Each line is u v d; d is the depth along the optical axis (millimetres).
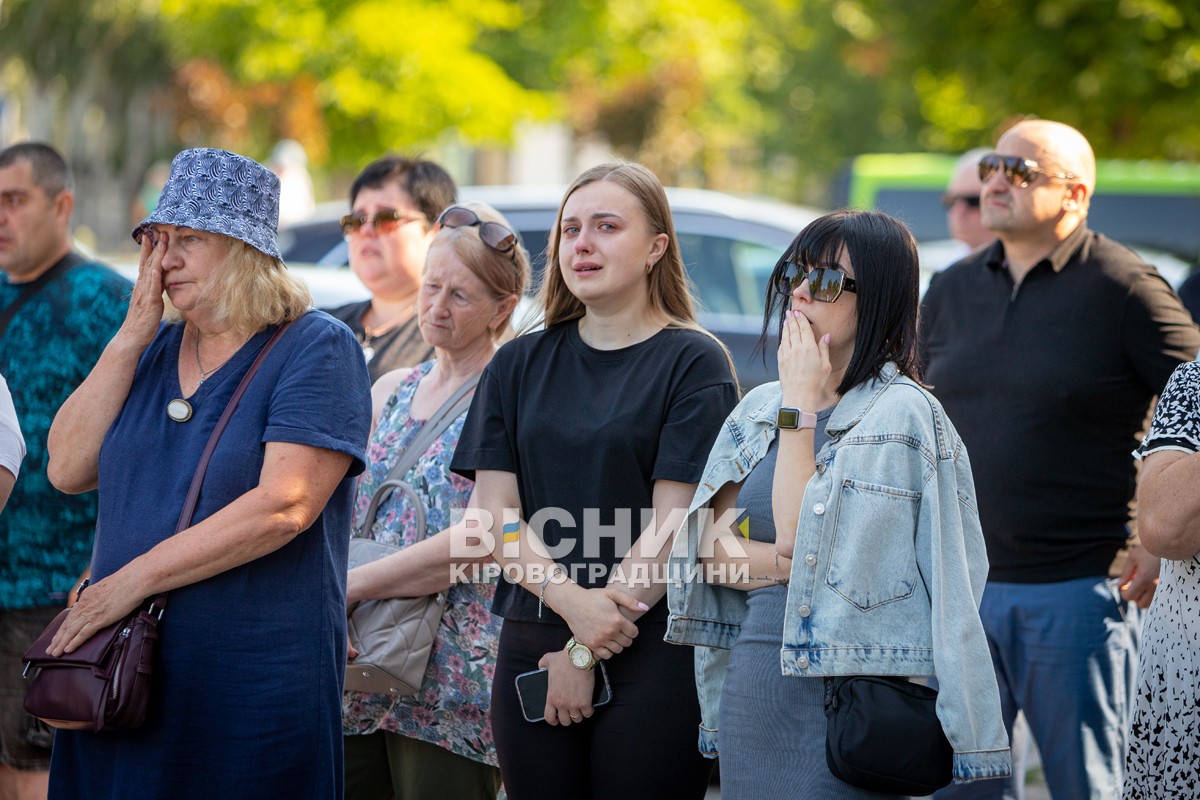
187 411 9727
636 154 67125
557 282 11039
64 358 13602
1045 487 13305
